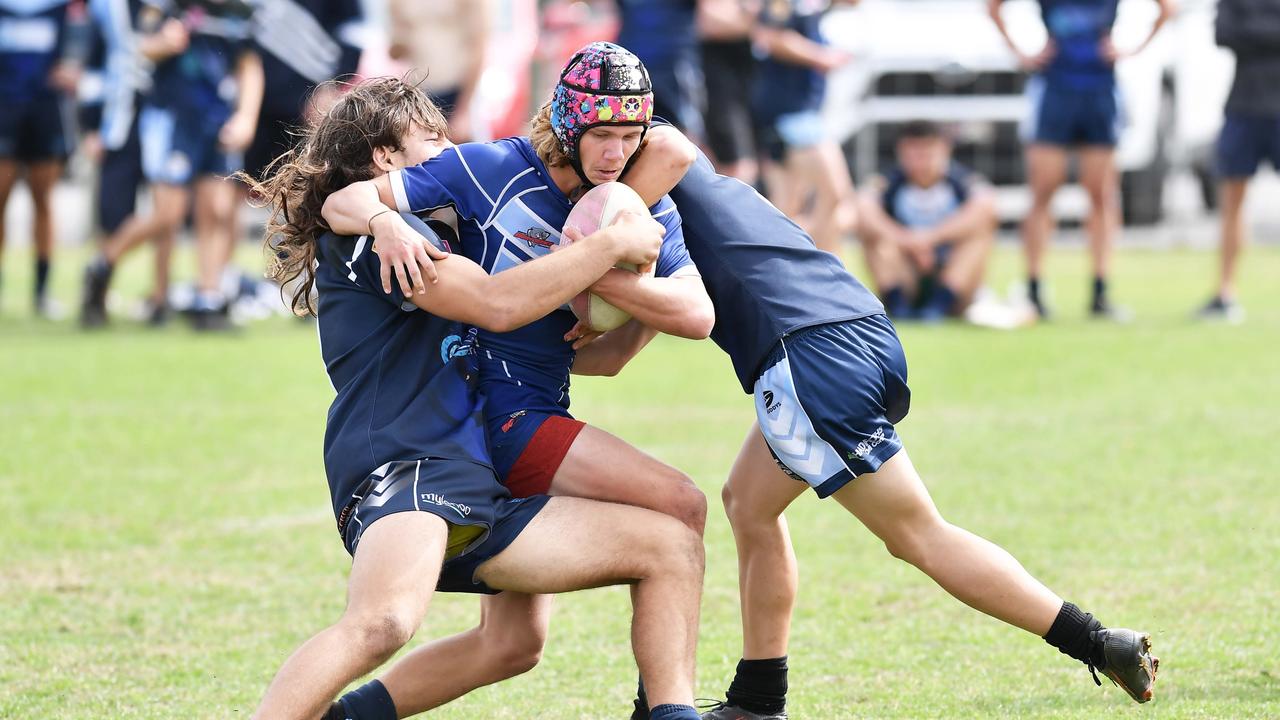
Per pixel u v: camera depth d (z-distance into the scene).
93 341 41.62
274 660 16.91
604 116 13.45
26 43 44.34
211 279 43.75
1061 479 24.53
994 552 14.23
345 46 44.81
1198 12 64.31
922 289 44.75
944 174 44.47
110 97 43.97
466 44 44.59
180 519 22.89
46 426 29.69
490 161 13.91
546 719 15.24
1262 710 14.84
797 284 14.27
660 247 13.71
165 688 16.02
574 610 18.80
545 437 13.98
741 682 15.10
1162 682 15.72
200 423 30.19
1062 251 66.56
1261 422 28.83
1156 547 20.62
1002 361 36.69
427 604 12.58
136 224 44.00
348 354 13.64
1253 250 64.88
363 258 13.52
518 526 13.23
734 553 21.08
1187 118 65.50
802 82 44.72
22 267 62.03
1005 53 62.69
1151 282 54.44
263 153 45.62
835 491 14.03
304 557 20.95
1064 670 16.28
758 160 52.22
